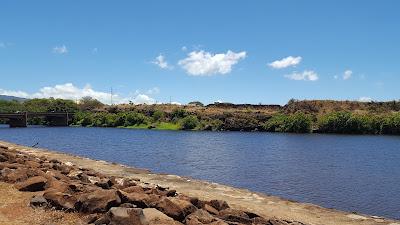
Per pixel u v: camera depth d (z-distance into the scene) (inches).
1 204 484.1
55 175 643.5
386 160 2409.0
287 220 602.9
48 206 474.0
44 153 1440.7
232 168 1797.5
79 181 643.5
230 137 4936.0
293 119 6540.4
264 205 726.5
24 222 424.2
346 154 2797.7
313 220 634.2
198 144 3535.9
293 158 2405.3
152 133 5693.9
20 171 616.7
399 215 920.9
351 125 6220.5
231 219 508.7
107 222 404.2
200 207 537.3
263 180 1437.0
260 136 5280.5
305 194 1178.0
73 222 429.1
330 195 1172.5
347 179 1544.0
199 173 1596.9
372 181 1503.4
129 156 2311.8
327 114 6702.8
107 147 3004.4
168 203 470.0
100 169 1093.1
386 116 6461.6
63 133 5088.6
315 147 3442.4
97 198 462.6
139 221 402.3
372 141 4493.1
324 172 1750.7
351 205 1032.8
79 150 2689.5
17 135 4404.5
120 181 708.7
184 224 447.5
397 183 1453.0
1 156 781.3
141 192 583.8
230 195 801.6
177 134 5556.1
